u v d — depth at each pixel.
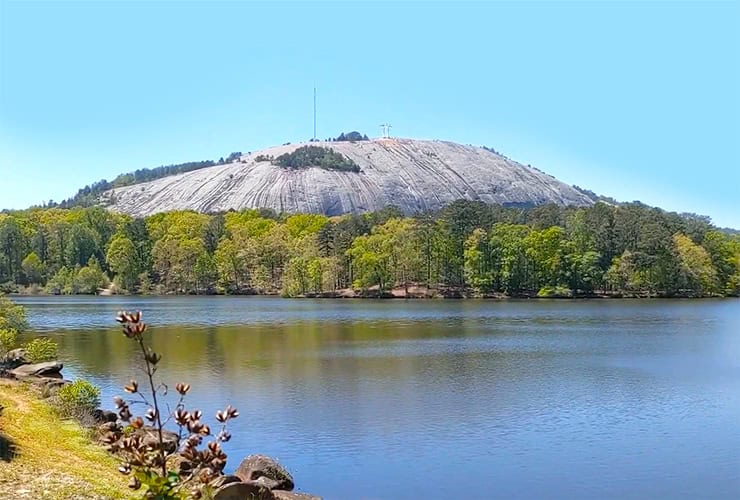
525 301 146.75
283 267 177.25
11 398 31.09
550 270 154.25
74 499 18.55
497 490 26.03
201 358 59.16
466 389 45.25
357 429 34.41
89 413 30.72
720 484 26.86
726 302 142.12
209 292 179.62
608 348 67.62
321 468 28.39
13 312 55.47
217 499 20.22
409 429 34.66
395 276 159.75
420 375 50.97
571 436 33.56
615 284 153.00
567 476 27.66
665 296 153.25
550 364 56.81
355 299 156.88
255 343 70.69
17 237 172.88
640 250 152.50
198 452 9.91
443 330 85.19
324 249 173.12
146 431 10.06
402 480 27.03
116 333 77.62
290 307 130.00
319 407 39.28
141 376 49.06
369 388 45.47
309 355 61.59
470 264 155.38
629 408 39.66
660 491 26.05
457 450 30.98
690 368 54.66
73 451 24.14
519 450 31.08
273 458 29.14
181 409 10.25
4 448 22.33
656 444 32.19
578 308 125.75
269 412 38.03
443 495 25.48
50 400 31.59
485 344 70.62
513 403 40.78
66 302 142.62
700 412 38.72
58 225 183.62
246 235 193.12
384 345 69.50
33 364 42.56
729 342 72.50
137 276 176.12
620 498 25.34
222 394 43.09
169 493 9.76
